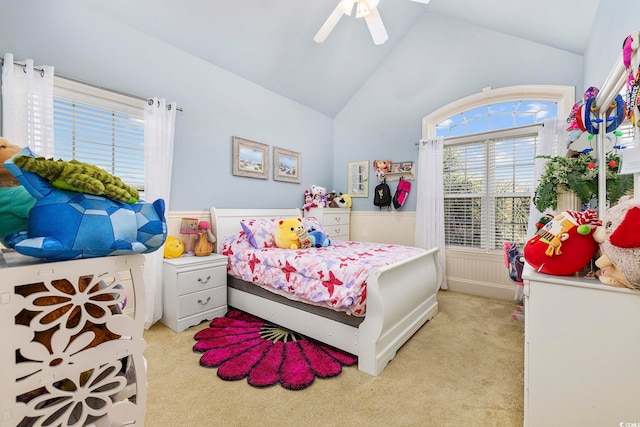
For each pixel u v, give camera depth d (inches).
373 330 72.1
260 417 57.2
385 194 168.4
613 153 71.1
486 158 141.2
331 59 151.8
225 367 73.7
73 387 30.4
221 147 130.5
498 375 72.2
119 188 32.6
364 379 70.4
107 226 30.1
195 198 121.0
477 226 144.0
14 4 77.5
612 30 77.1
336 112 192.4
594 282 45.0
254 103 144.8
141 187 105.0
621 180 68.2
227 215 127.1
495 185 139.4
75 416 30.7
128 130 101.4
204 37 113.4
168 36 108.0
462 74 147.3
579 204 93.0
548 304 47.5
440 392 65.5
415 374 72.6
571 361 45.8
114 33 96.3
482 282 140.4
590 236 47.0
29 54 79.8
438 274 114.1
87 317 30.0
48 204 28.5
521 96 132.9
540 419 48.2
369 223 178.7
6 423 25.4
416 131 161.9
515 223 134.0
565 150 117.9
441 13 149.2
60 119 87.0
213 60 124.4
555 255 47.8
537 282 48.4
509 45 135.1
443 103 153.2
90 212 29.7
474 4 126.4
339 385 67.8
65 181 29.3
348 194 188.7
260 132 148.0
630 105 46.7
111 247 30.3
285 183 162.6
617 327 42.6
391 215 170.1
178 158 115.1
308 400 62.4
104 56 94.1
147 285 98.6
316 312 85.2
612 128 68.7
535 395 48.5
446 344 88.7
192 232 112.9
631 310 41.8
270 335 92.3
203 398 62.6
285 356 79.4
